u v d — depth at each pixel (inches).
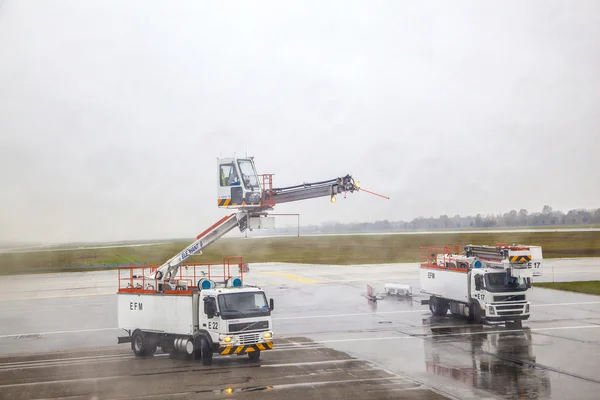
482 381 763.4
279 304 1694.1
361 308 1588.3
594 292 1792.6
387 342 1079.0
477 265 1274.6
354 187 1003.9
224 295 869.2
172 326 936.3
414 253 4005.9
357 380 774.5
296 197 1015.0
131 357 994.7
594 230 6161.4
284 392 713.0
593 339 1070.4
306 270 2854.3
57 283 2497.5
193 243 1035.9
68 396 713.6
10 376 848.3
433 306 1424.7
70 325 1432.1
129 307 1014.4
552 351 962.1
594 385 738.2
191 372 837.8
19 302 1897.1
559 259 3186.5
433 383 754.2
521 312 1202.0
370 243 5017.2
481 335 1130.7
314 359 927.7
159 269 1037.2
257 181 1017.5
